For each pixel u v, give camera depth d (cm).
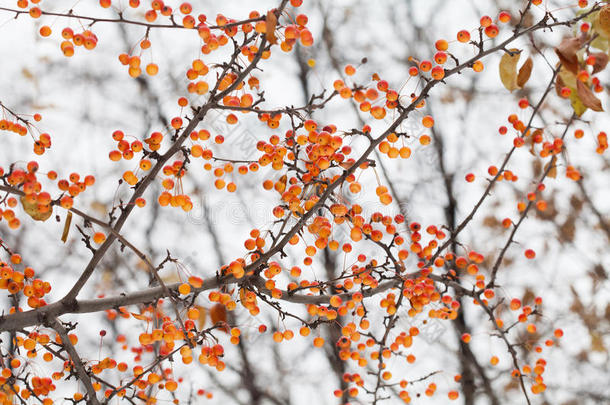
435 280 320
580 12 291
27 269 261
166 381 305
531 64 285
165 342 277
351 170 249
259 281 273
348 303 284
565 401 594
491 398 587
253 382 657
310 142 269
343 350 321
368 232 277
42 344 258
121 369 293
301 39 224
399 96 250
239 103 266
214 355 254
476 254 321
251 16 249
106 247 250
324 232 255
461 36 247
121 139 249
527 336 596
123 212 247
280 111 244
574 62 260
